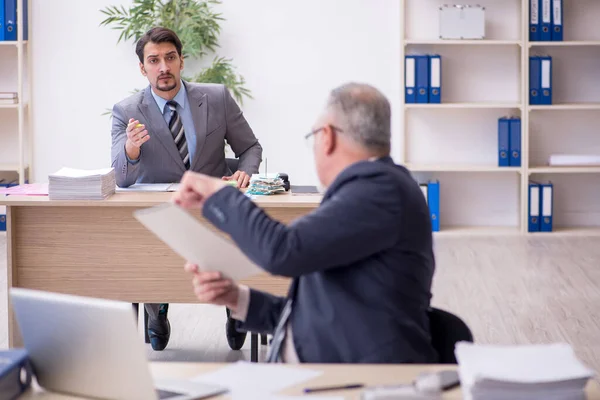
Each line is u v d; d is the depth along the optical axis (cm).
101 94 773
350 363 215
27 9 762
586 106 747
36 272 398
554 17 750
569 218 798
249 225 206
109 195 402
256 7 766
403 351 215
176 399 184
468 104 752
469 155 791
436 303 546
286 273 206
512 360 175
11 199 387
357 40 770
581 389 166
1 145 788
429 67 753
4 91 780
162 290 399
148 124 467
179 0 740
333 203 212
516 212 796
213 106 481
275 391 189
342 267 219
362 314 215
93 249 397
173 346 484
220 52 770
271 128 778
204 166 478
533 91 755
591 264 646
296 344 221
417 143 791
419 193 226
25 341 196
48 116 773
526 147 754
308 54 771
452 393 182
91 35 768
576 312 523
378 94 225
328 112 225
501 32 775
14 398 189
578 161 762
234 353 471
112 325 181
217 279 222
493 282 597
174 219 206
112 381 185
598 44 745
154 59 462
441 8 748
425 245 225
